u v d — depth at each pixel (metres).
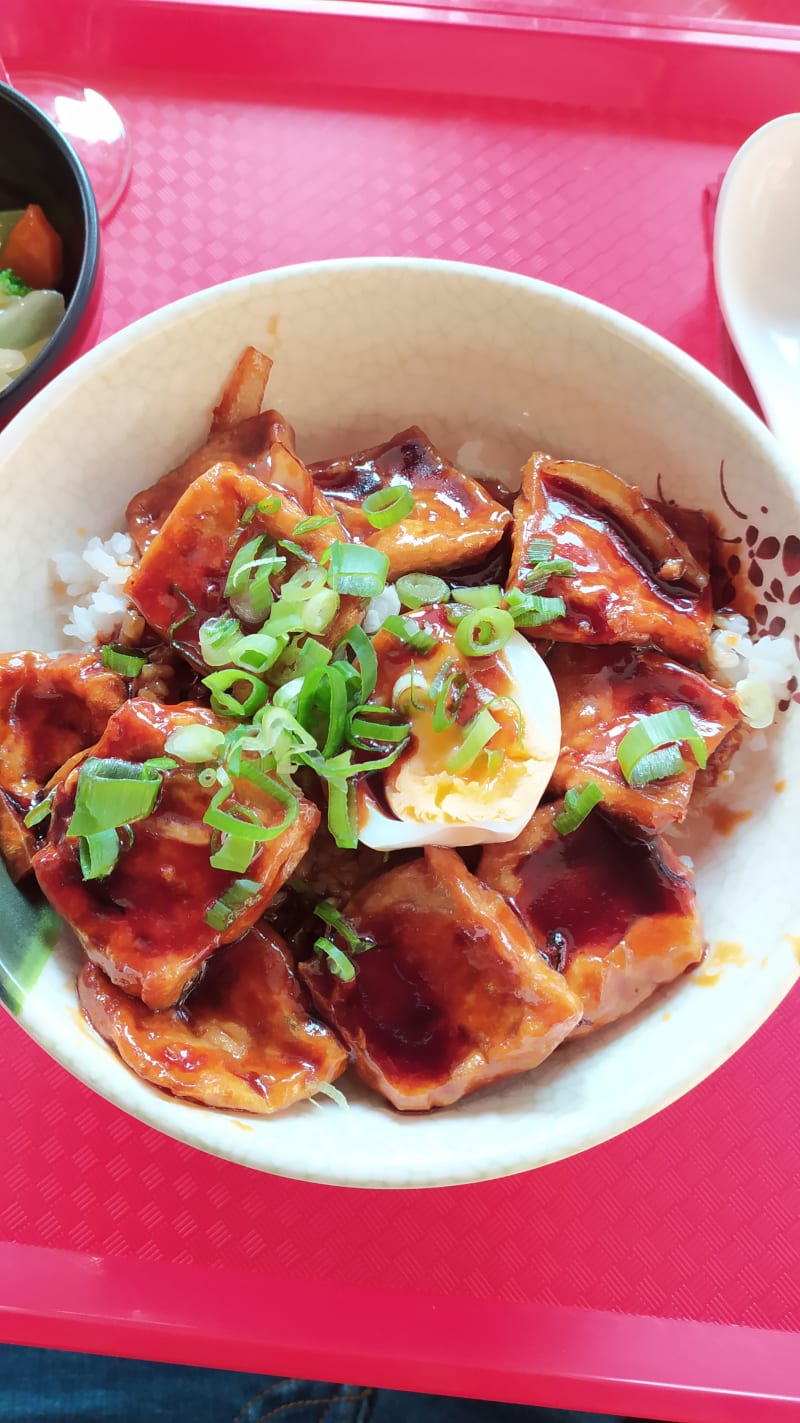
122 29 0.45
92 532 0.35
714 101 0.45
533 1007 0.30
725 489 0.35
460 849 0.33
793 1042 0.37
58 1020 0.29
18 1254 0.34
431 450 0.36
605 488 0.35
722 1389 0.34
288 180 0.44
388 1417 0.45
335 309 0.35
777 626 0.34
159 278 0.43
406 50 0.45
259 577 0.32
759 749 0.34
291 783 0.31
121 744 0.30
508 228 0.44
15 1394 0.44
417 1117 0.31
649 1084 0.29
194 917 0.30
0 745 0.32
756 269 0.43
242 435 0.35
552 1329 0.34
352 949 0.32
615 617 0.33
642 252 0.44
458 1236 0.35
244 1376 0.45
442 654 0.33
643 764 0.32
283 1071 0.30
